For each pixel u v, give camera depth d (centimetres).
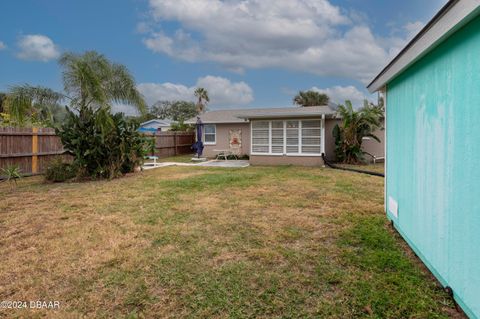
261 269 282
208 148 1683
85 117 861
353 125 1196
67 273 279
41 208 523
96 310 222
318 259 300
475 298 191
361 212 471
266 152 1270
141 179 850
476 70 186
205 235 375
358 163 1228
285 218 444
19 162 894
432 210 260
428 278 257
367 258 298
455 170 217
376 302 223
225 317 212
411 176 317
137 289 250
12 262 303
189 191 662
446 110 231
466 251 202
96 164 864
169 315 215
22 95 861
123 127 913
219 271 279
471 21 190
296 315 212
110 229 402
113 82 966
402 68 311
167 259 305
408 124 327
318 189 670
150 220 442
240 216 458
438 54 245
